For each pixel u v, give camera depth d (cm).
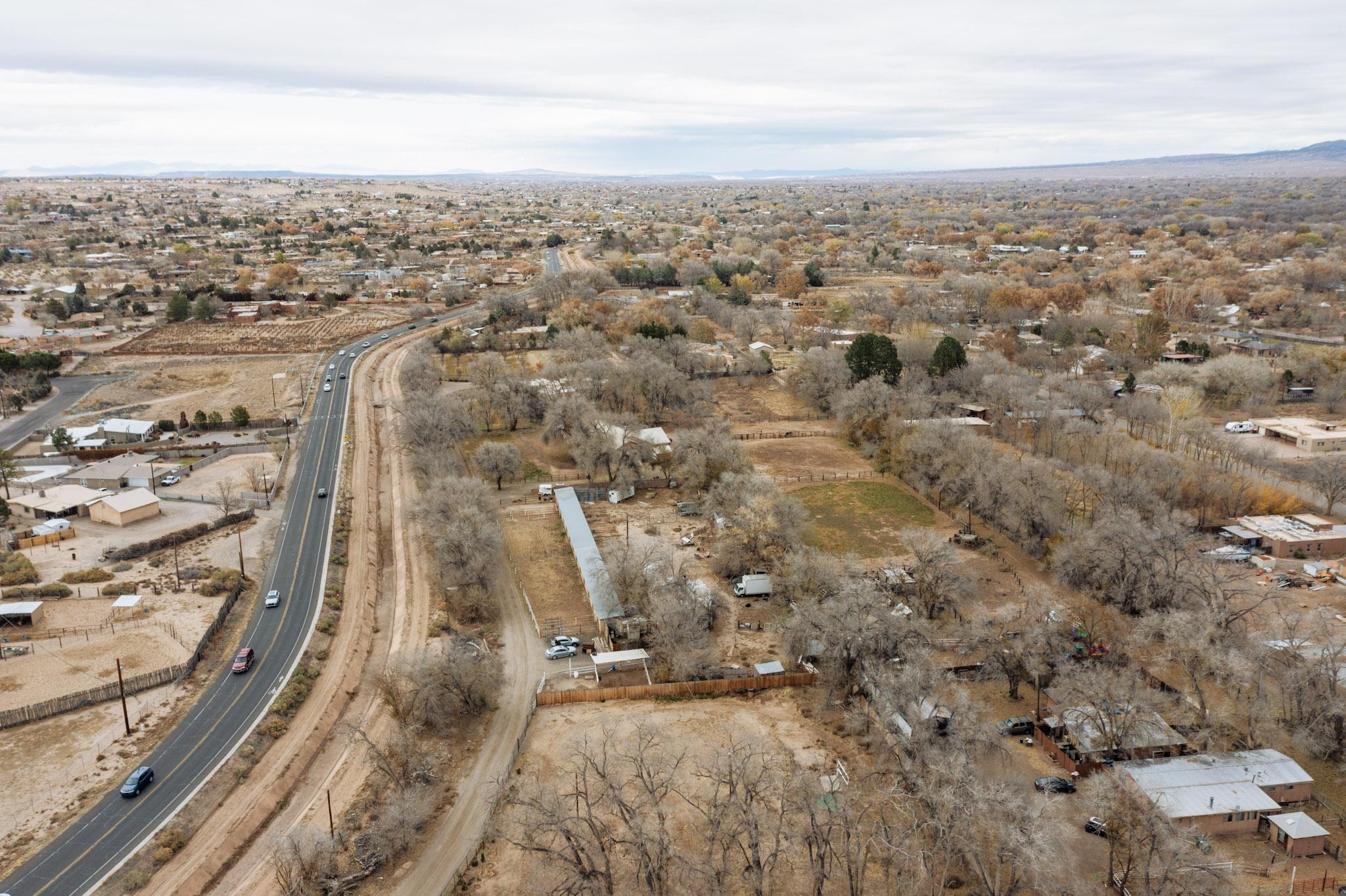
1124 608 10500
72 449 16250
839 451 16925
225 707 8762
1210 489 13388
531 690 9244
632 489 14675
